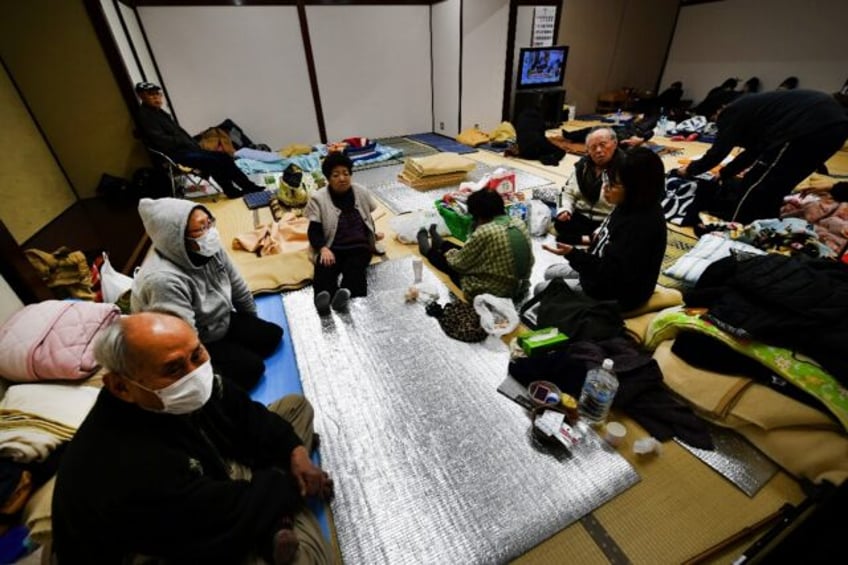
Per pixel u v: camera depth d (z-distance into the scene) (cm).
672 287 207
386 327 182
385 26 518
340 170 205
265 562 80
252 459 104
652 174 148
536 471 118
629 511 108
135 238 266
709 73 650
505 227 180
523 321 184
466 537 102
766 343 129
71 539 69
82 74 312
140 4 406
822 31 510
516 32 522
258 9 452
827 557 60
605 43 648
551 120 582
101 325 148
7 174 260
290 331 181
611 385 129
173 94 455
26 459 107
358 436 130
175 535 71
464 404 142
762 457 121
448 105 557
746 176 261
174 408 75
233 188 361
